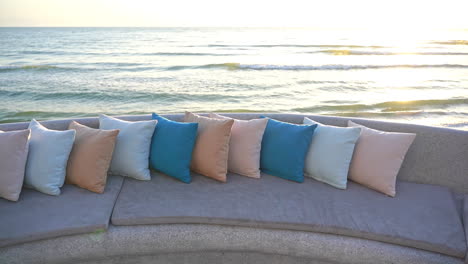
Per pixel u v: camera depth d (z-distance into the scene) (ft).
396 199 5.72
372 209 5.31
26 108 21.04
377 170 5.94
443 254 4.57
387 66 40.19
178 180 6.24
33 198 5.36
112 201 5.36
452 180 6.55
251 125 6.57
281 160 6.32
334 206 5.35
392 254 4.61
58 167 5.61
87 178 5.61
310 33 146.92
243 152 6.44
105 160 5.72
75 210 5.01
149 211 5.03
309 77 32.86
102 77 32.89
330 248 4.75
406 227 4.85
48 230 4.51
